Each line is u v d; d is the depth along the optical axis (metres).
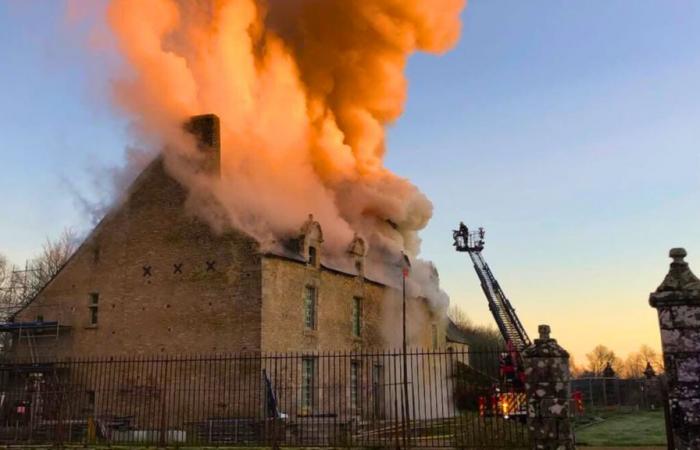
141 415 29.97
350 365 35.69
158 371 30.50
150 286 32.03
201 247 31.41
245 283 29.97
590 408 41.31
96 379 30.19
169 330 30.92
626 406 43.78
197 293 30.84
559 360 13.88
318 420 25.17
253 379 28.31
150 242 32.72
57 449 19.89
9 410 24.97
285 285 31.23
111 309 32.62
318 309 33.59
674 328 10.84
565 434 13.45
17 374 29.89
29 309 34.69
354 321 37.31
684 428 10.46
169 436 24.92
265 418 22.25
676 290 10.90
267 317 29.61
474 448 17.23
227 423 25.80
